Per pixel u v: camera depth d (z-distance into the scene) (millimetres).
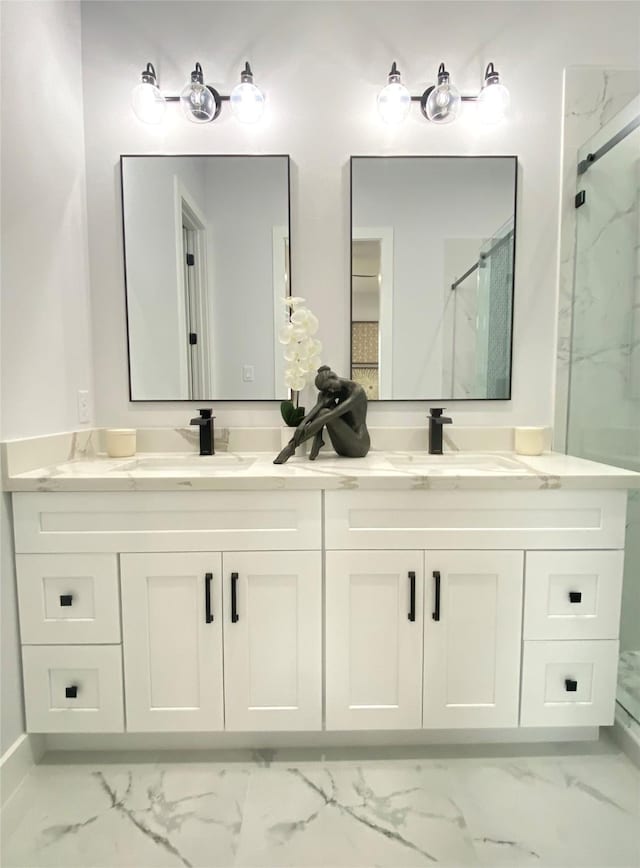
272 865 990
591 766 1256
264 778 1211
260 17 1596
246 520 1226
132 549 1220
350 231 1650
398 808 1121
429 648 1252
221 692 1253
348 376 1688
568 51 1605
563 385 1688
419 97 1609
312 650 1248
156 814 1107
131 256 1649
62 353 1470
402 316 1676
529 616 1252
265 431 1687
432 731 1334
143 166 1627
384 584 1243
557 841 1040
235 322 1676
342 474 1221
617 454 1598
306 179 1637
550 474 1220
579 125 1617
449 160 1638
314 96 1619
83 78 1597
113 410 1688
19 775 1196
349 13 1599
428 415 1703
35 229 1325
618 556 1244
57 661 1236
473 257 1660
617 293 1592
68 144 1507
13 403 1235
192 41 1597
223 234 1651
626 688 1464
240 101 1539
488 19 1599
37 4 1327
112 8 1587
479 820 1091
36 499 1205
